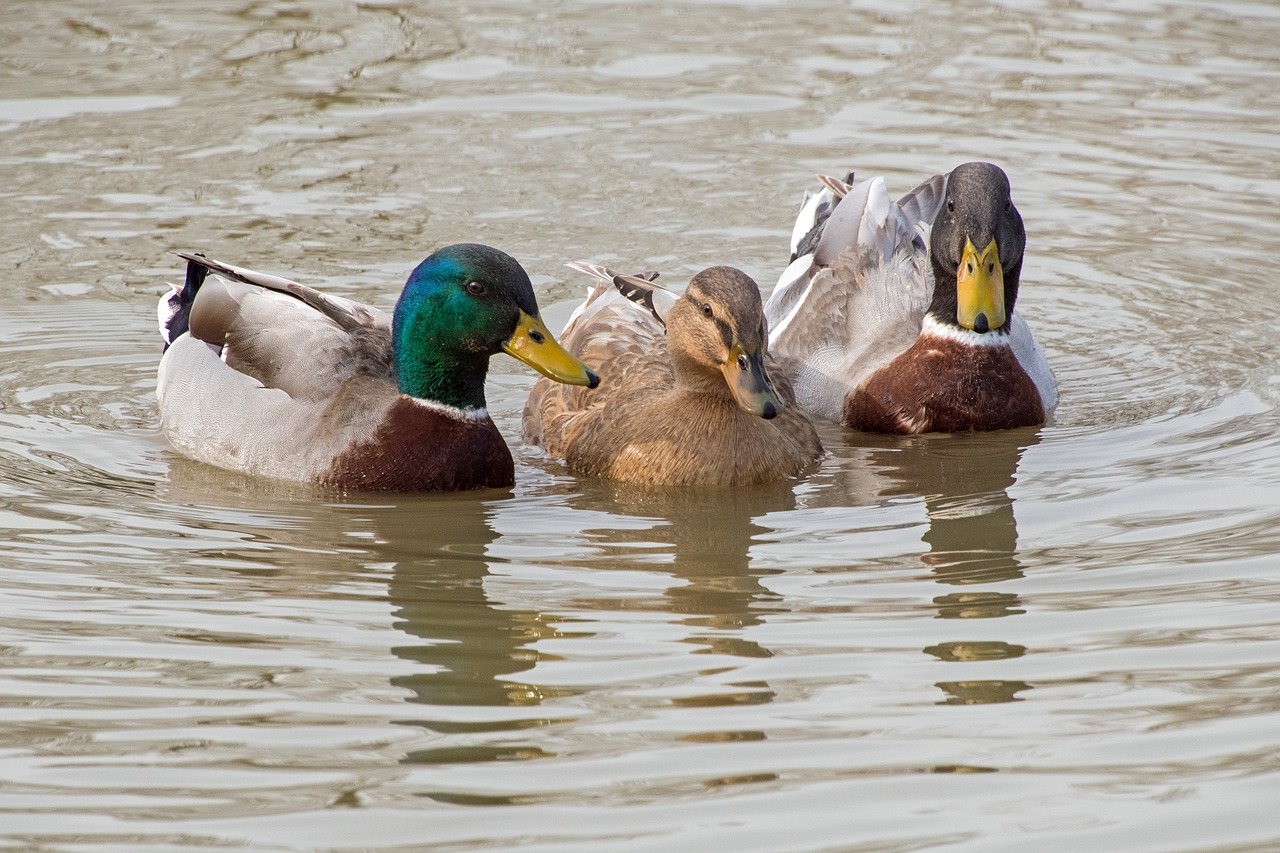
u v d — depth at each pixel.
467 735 8.54
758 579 10.94
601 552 11.52
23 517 11.92
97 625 9.97
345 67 22.73
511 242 18.16
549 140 20.78
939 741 8.45
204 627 9.97
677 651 9.64
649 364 14.16
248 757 8.30
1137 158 20.20
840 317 15.76
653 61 23.11
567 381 12.52
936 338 14.64
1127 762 8.20
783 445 13.37
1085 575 10.84
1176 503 12.25
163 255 17.69
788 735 8.52
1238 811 7.71
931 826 7.62
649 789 7.96
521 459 13.98
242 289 13.88
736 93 22.09
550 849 7.43
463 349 12.64
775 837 7.52
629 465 13.21
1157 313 16.94
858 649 9.66
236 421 13.26
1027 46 23.56
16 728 8.59
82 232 18.17
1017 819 7.68
